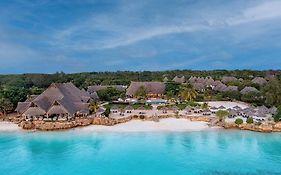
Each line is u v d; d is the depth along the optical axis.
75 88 106.50
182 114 90.81
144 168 51.97
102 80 186.38
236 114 88.50
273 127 74.94
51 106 83.19
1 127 79.88
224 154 58.62
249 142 66.19
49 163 54.72
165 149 61.62
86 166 53.12
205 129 76.50
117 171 50.88
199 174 49.31
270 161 54.94
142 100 122.31
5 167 52.91
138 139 68.31
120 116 88.56
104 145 64.44
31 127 77.62
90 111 90.56
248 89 126.50
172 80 173.75
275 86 104.25
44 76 180.00
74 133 73.69
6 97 98.88
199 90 149.38
